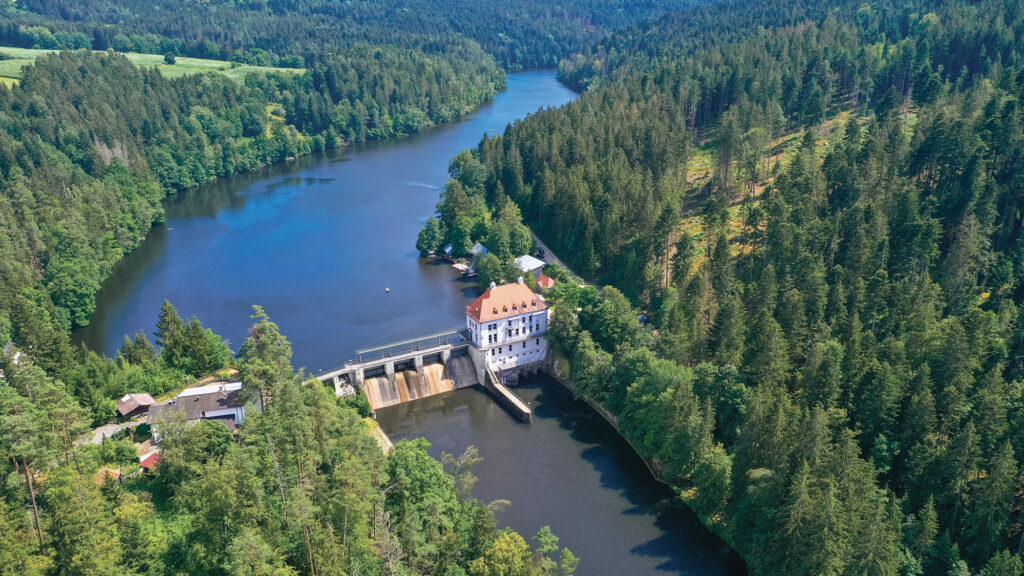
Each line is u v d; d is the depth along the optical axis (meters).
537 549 121.12
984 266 178.00
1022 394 132.00
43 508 100.62
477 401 185.75
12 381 133.88
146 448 141.50
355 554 101.50
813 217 199.38
